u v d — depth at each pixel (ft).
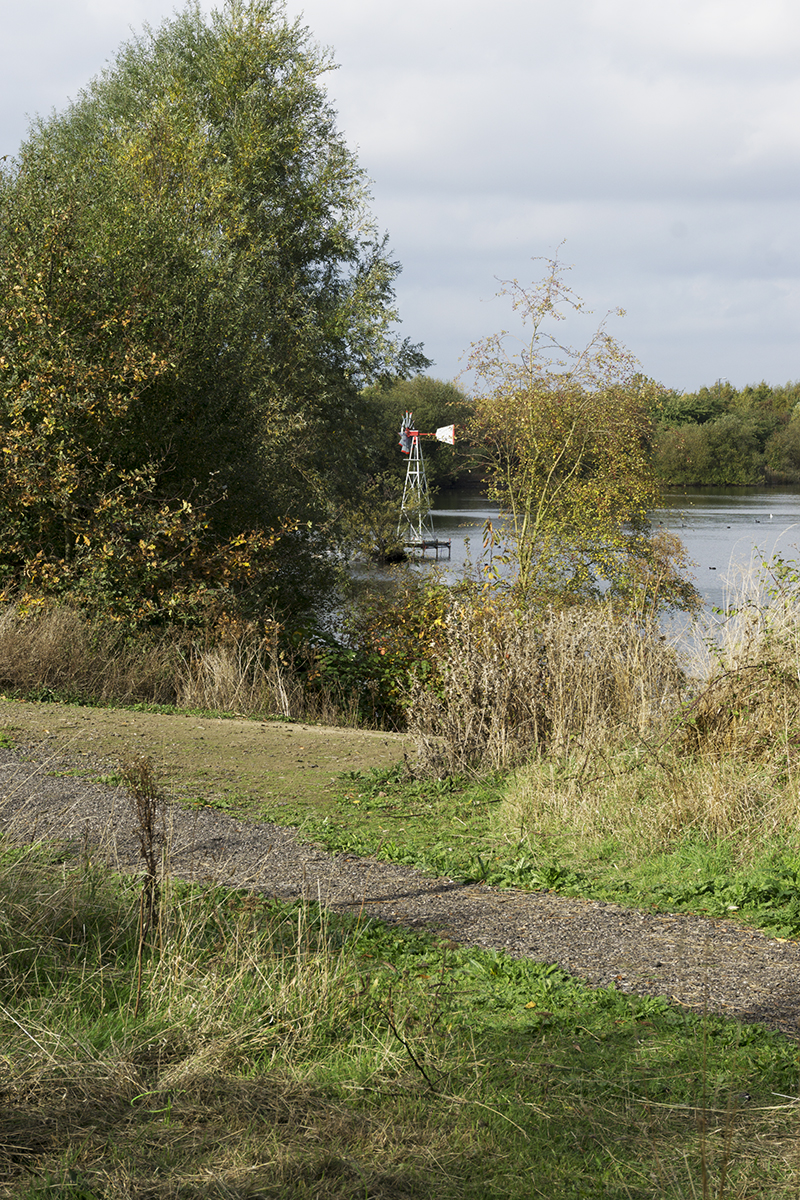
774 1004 13.55
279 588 60.95
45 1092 10.30
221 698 41.29
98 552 46.21
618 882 19.34
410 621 50.67
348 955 14.90
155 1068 11.18
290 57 85.97
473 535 148.25
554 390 59.21
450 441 62.39
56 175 57.82
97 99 90.48
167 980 13.02
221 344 59.26
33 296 49.06
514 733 30.22
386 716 45.96
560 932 16.57
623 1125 10.36
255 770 29.40
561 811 23.79
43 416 48.39
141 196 62.18
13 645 39.19
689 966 14.98
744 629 26.53
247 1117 10.20
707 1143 9.93
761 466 315.99
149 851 14.92
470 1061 11.88
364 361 90.17
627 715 28.99
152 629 45.91
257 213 81.82
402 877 19.77
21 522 47.65
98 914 15.37
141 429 52.49
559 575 56.70
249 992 13.08
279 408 69.31
